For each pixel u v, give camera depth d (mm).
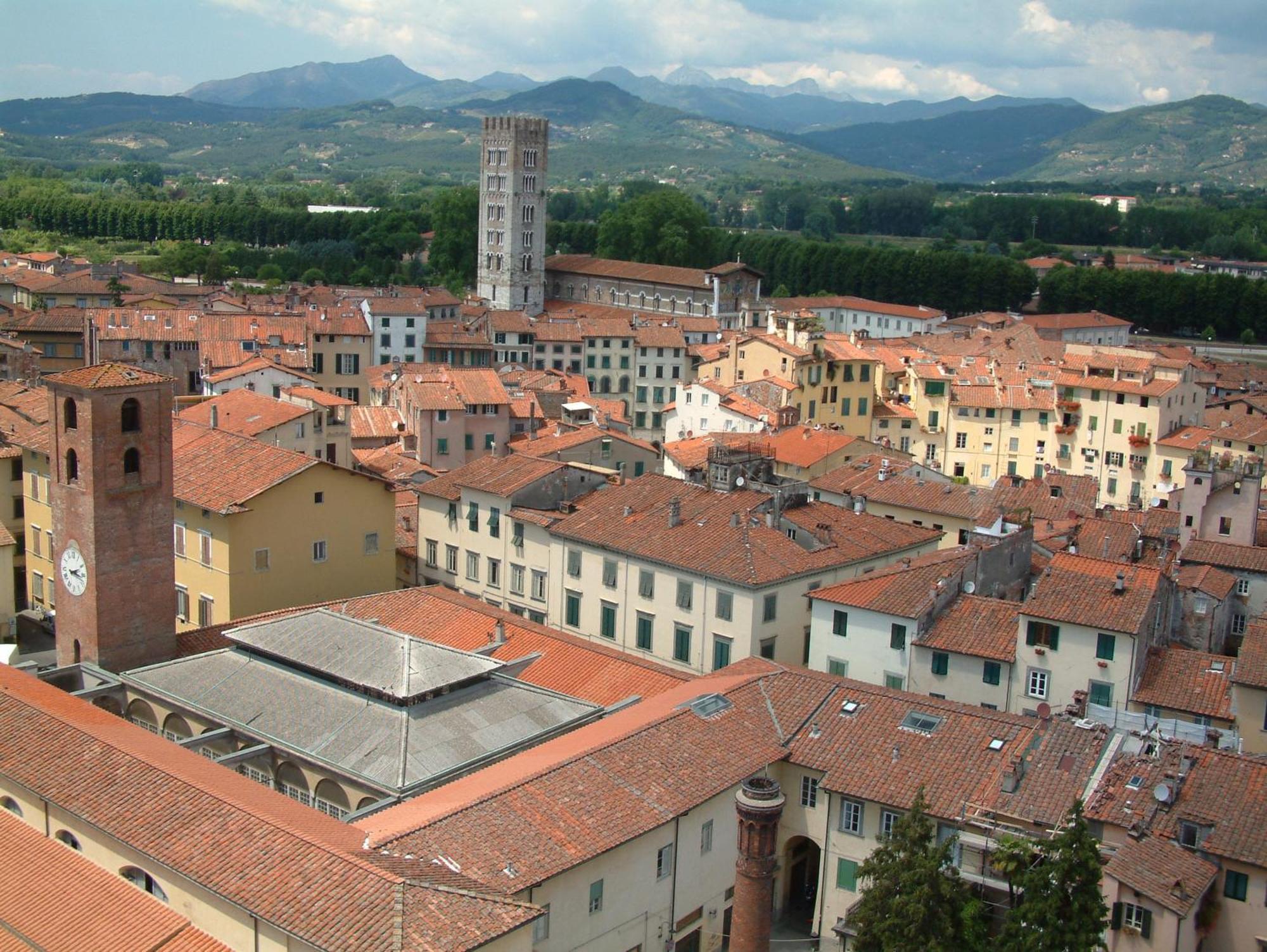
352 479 126375
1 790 79062
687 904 79250
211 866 65250
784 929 85625
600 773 76375
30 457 137125
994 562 113125
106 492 98438
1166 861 72250
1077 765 79500
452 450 181000
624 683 98312
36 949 65125
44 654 123875
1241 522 134625
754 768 81688
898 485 152750
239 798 71625
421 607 112625
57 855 71250
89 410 96688
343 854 63906
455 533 137125
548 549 126750
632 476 170875
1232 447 198000
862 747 83562
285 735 83125
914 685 103188
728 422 196250
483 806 71250
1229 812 74375
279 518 121062
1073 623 96938
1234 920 72438
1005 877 73125
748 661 98312
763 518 120062
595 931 72375
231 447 129000
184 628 124625
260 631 93938
